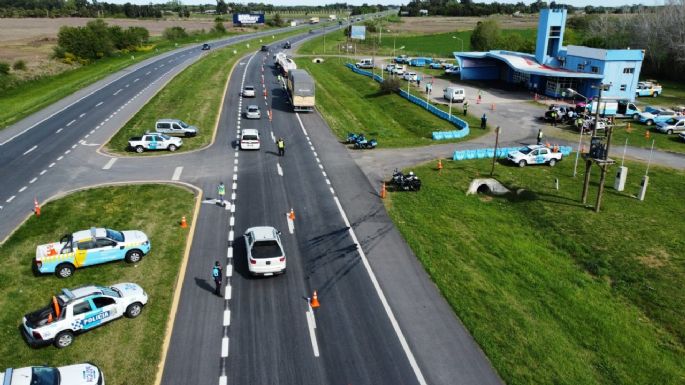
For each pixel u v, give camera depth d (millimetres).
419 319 23078
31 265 26812
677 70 94000
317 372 19688
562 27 80000
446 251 29359
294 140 52094
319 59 114188
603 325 23375
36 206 33000
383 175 42125
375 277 26484
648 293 26422
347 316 23188
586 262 29266
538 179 42375
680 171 45062
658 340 22906
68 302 20938
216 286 24312
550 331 22562
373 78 89688
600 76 69812
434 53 135000
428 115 64438
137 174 40969
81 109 62344
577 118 58594
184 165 43531
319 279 26219
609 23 114125
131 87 75938
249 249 26078
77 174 40656
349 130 57469
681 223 34375
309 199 36719
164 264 27141
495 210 36500
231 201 35906
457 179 41625
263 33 181125
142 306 23109
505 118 62812
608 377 20078
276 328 22219
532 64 80812
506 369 19922
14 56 103000
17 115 58594
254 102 69000
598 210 35969
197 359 20172
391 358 20547
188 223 32156
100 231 27031
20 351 20406
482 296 24891
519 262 28672
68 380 17203
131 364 19750
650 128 59781
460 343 21531
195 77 84250
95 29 110812
